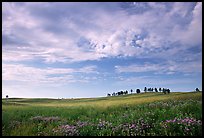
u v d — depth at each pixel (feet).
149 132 33.35
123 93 432.25
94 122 43.42
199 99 61.00
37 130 38.19
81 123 42.39
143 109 58.13
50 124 43.04
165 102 67.82
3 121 42.01
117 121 41.32
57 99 354.54
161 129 32.37
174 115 40.42
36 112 64.34
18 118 51.24
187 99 66.49
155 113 44.11
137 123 36.32
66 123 44.52
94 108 72.69
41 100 319.06
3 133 35.12
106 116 52.95
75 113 62.49
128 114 48.98
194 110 43.55
